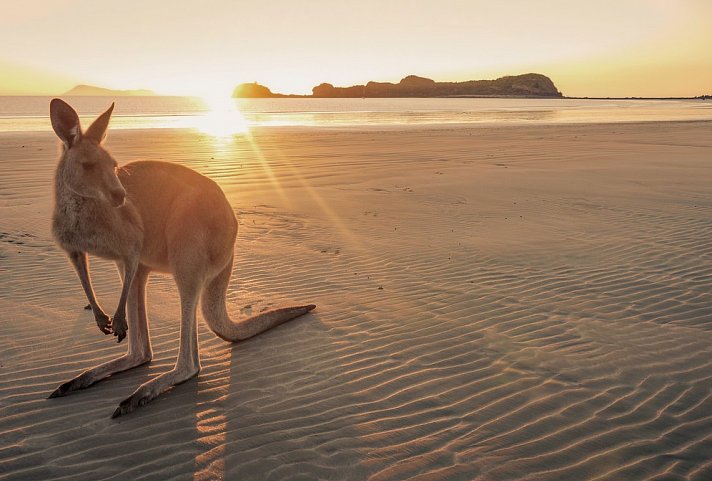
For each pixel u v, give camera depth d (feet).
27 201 35.94
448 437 12.08
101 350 16.12
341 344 16.78
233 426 12.41
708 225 32.01
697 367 15.38
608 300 20.63
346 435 12.11
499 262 25.13
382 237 29.43
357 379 14.65
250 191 41.96
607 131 108.78
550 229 31.19
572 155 66.18
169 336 17.17
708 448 11.74
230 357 15.90
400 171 52.54
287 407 13.24
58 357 15.60
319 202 38.22
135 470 10.84
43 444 11.61
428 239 29.07
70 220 12.26
